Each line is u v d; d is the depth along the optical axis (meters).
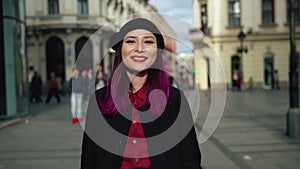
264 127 9.56
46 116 13.20
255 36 30.70
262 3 30.80
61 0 31.41
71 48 31.67
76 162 6.06
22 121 11.71
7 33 11.61
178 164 1.65
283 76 30.75
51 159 6.32
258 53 30.88
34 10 31.84
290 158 6.16
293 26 8.11
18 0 12.04
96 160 1.68
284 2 30.53
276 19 30.64
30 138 8.52
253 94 24.25
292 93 8.10
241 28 30.88
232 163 5.86
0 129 9.97
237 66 31.19
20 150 7.15
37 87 21.17
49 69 32.06
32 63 32.00
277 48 30.69
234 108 14.71
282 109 14.14
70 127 10.20
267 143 7.44
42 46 31.98
